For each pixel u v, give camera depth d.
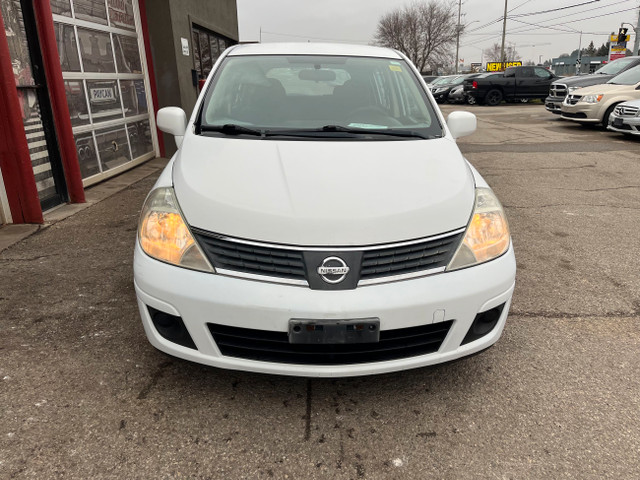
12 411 2.16
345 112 2.96
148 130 7.98
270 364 2.04
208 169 2.31
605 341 2.83
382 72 3.30
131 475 1.84
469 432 2.11
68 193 5.34
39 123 4.90
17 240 4.24
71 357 2.57
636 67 12.03
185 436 2.05
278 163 2.34
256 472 1.88
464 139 10.80
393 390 2.38
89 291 3.31
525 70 21.12
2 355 2.57
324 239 1.98
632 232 4.68
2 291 3.29
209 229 2.05
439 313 2.02
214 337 2.05
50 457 1.92
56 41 5.35
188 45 8.39
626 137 10.77
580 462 1.95
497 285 2.14
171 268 2.05
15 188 4.53
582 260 4.01
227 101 2.99
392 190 2.17
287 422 2.15
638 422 2.18
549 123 13.74
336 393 2.35
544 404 2.29
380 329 1.96
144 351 2.63
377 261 2.00
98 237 4.34
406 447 2.02
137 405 2.22
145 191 5.97
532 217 5.15
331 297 1.93
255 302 1.93
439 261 2.08
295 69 3.23
